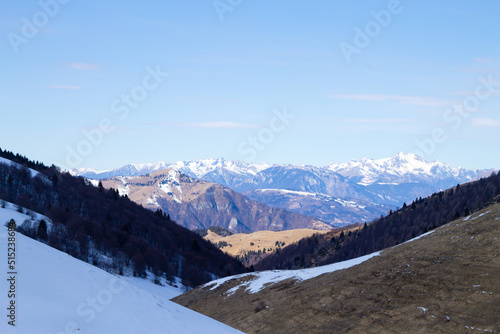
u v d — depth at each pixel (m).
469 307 43.59
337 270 76.31
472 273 49.62
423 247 65.00
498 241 53.94
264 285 86.75
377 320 49.34
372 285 59.69
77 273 23.86
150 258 173.62
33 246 24.64
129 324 20.39
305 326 56.50
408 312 47.72
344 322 52.56
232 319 71.25
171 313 27.09
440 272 53.41
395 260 65.06
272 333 58.72
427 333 42.44
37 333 15.98
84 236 156.12
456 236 62.31
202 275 195.62
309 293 68.31
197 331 25.59
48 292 19.75
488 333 38.19
